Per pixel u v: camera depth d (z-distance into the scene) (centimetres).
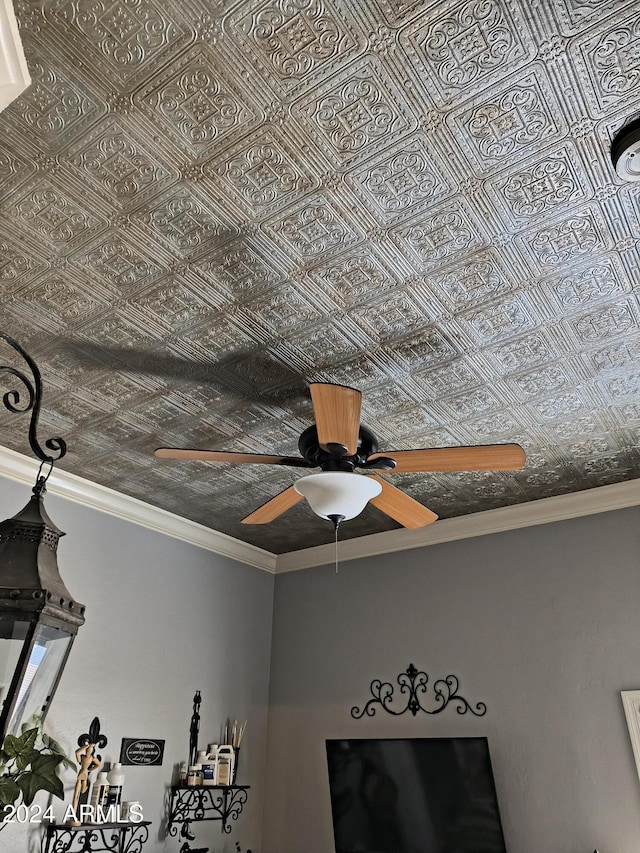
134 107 150
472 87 145
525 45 136
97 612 323
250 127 154
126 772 314
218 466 316
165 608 359
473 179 167
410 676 362
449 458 212
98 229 183
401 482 333
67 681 302
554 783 303
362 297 208
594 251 189
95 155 161
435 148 159
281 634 420
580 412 272
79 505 330
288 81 144
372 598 392
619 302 209
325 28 134
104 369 244
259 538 410
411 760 332
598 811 289
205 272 199
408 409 271
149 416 274
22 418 275
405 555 391
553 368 243
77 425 280
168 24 133
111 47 137
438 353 235
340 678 386
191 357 237
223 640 388
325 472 200
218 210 177
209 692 370
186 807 336
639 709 293
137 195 172
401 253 191
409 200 173
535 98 147
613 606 317
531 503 352
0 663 90
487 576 358
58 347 231
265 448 300
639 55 137
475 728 332
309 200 174
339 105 149
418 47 137
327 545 417
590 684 310
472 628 352
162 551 367
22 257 192
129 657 332
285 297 209
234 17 132
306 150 160
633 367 242
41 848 272
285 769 384
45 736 99
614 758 293
